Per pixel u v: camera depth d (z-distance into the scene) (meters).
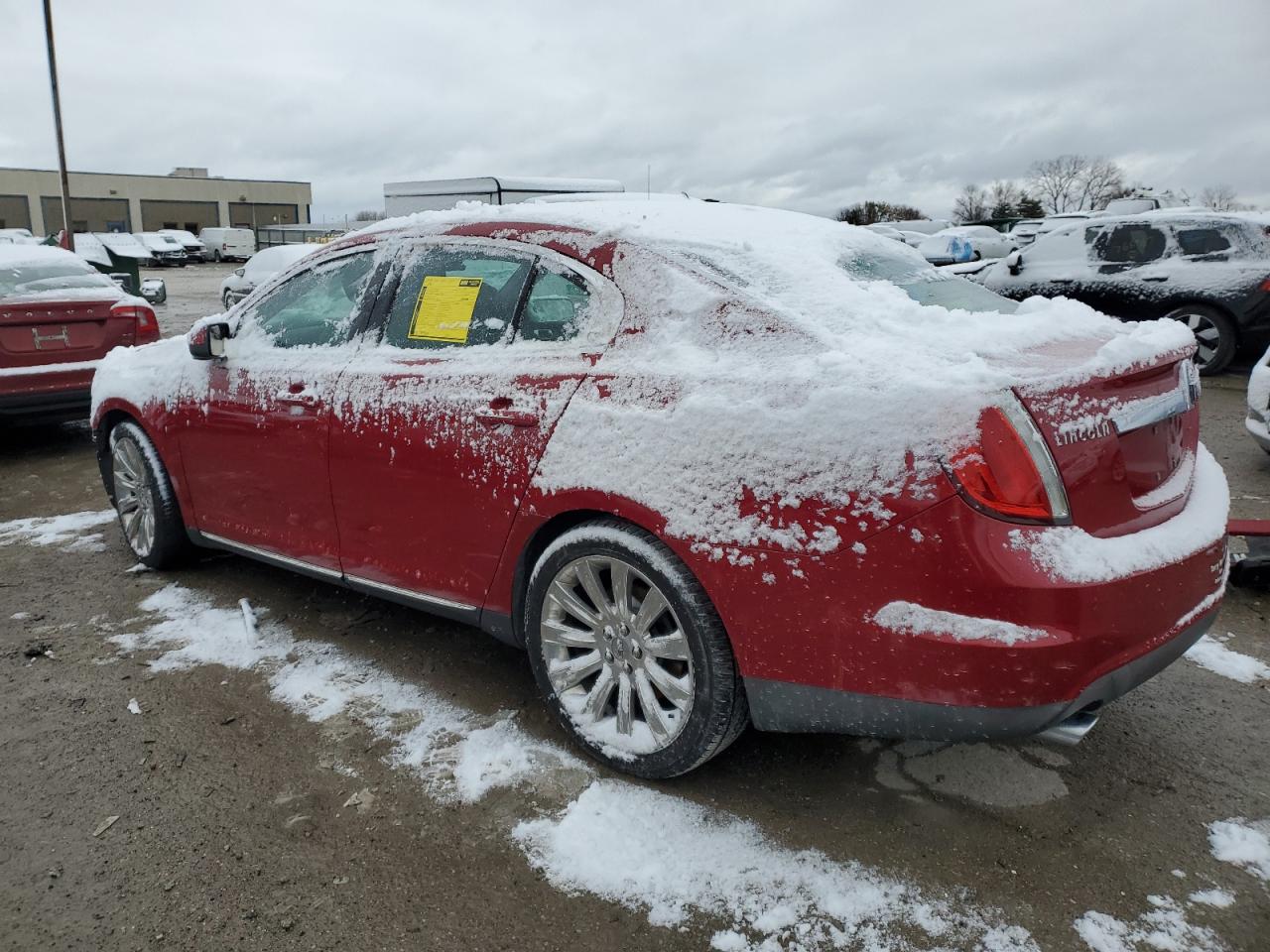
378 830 2.55
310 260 3.74
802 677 2.33
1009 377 2.13
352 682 3.37
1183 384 2.62
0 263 7.26
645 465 2.50
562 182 8.14
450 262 3.21
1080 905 2.23
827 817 2.57
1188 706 3.13
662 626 2.67
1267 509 5.22
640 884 2.33
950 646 2.10
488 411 2.87
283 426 3.53
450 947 2.16
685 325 2.60
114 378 4.48
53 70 21.70
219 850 2.49
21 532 5.22
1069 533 2.12
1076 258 10.20
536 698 3.26
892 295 2.69
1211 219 9.52
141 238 48.19
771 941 2.14
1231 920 2.18
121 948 2.17
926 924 2.18
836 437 2.21
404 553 3.21
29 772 2.85
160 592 4.25
